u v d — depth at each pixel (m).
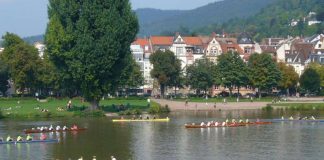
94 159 160.38
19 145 190.12
